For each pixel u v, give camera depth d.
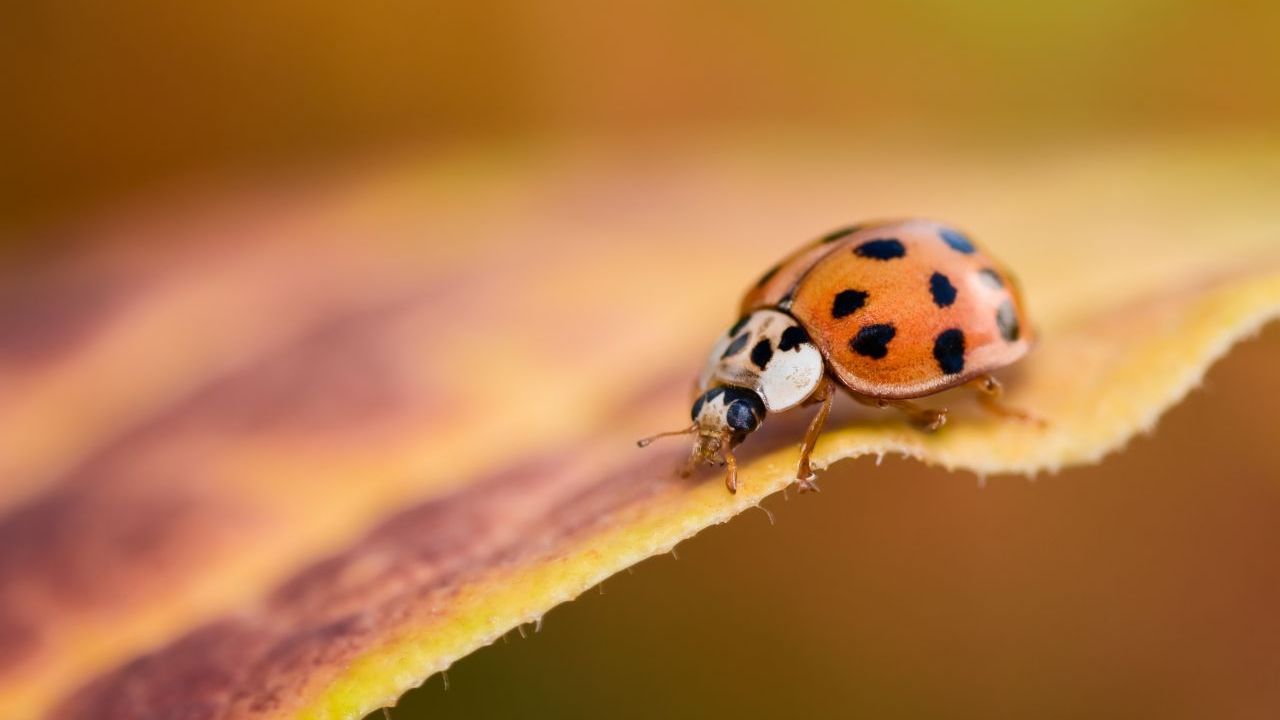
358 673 0.06
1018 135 0.09
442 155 0.09
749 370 0.07
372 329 0.08
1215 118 0.09
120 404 0.07
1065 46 0.10
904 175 0.08
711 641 0.08
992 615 0.08
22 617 0.07
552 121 0.11
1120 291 0.07
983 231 0.08
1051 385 0.07
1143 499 0.08
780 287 0.07
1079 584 0.08
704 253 0.08
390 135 0.10
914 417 0.07
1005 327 0.07
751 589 0.08
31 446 0.07
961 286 0.07
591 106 0.10
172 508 0.07
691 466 0.07
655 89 0.11
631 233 0.08
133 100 0.10
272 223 0.08
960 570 0.08
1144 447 0.08
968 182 0.08
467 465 0.07
